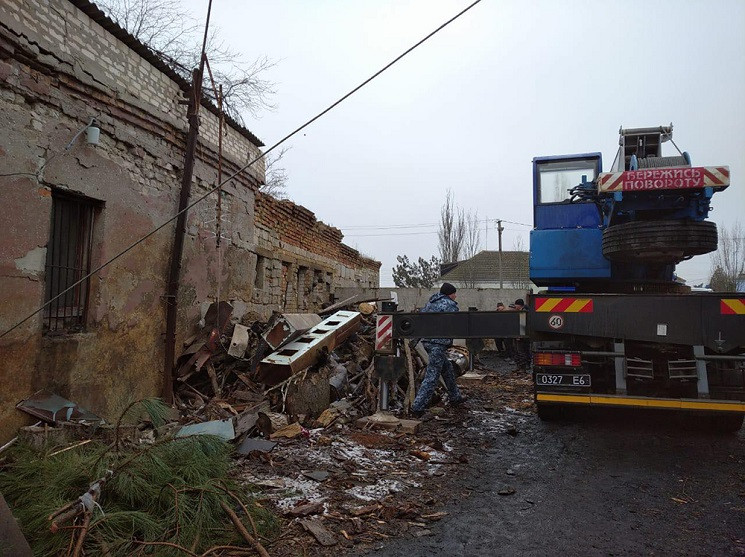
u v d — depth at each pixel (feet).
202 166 26.04
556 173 23.81
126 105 19.83
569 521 12.41
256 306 33.81
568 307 18.66
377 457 17.08
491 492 14.32
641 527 12.09
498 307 49.85
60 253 17.63
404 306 61.77
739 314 17.19
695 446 18.85
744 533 11.76
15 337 14.99
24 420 15.15
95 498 10.40
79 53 17.37
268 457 16.05
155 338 21.89
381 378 21.90
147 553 9.69
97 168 18.47
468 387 31.94
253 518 11.26
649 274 21.50
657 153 21.18
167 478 11.48
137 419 18.08
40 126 15.99
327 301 52.13
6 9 14.47
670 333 17.65
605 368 19.40
